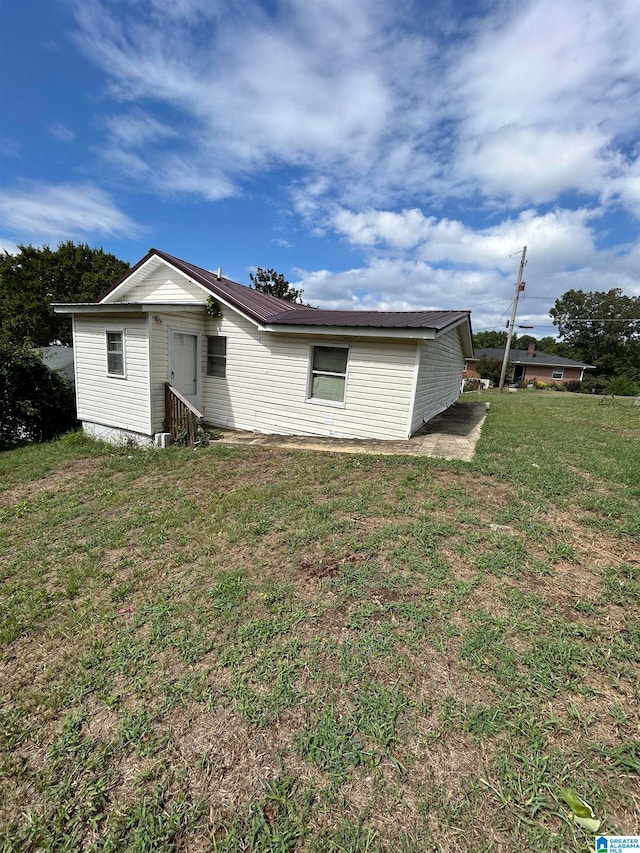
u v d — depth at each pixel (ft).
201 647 7.60
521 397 67.05
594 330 155.94
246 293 34.30
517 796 4.88
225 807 4.91
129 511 14.93
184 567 10.65
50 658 7.66
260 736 5.79
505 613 8.24
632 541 11.39
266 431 28.89
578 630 7.68
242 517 13.53
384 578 9.54
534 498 14.55
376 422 25.20
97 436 29.91
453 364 41.60
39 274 72.08
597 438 26.45
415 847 4.41
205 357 30.48
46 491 17.79
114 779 5.32
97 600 9.40
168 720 6.14
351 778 5.15
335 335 25.35
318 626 8.02
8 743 5.91
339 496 15.20
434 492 15.23
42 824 4.84
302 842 4.51
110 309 25.66
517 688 6.43
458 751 5.45
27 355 35.06
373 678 6.69
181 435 25.55
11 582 10.36
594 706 6.11
